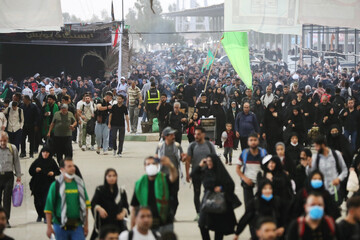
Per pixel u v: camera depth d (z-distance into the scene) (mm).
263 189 13773
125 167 27672
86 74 66375
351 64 78938
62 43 55438
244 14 27516
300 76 64438
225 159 29578
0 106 35781
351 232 11984
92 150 32781
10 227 18609
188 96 38531
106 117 31000
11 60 65438
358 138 29609
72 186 14266
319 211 10945
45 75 66000
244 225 14094
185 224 18406
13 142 29484
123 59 53469
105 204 14047
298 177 17312
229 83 44750
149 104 37250
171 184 14047
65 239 14305
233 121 33875
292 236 11211
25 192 22969
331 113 29781
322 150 16828
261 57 92250
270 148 27547
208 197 15008
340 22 28109
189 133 27359
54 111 31234
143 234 11453
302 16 27797
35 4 25766
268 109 27469
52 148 26469
